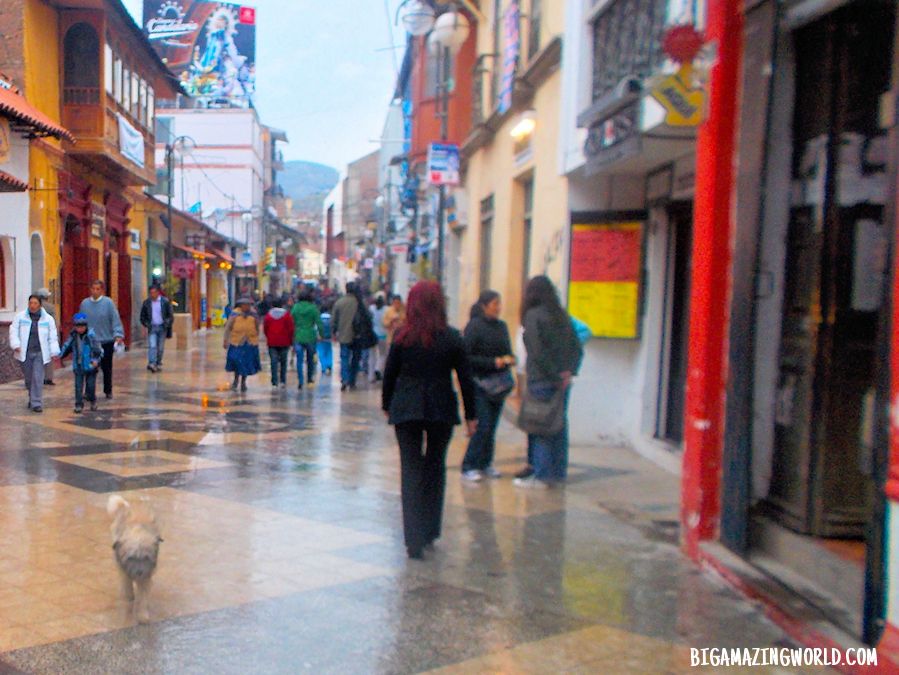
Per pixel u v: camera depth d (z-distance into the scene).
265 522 6.12
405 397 5.39
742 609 4.61
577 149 8.85
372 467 8.16
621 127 7.41
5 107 12.44
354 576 5.03
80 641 4.02
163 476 7.51
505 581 5.01
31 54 15.55
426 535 5.50
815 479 4.93
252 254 51.81
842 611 4.26
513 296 12.83
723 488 5.36
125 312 22.27
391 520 6.27
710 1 5.38
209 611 4.42
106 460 8.15
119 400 12.64
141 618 4.25
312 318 14.95
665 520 6.43
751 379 5.10
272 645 4.04
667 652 4.05
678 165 8.10
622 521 6.39
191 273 33.69
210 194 49.59
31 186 15.13
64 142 16.81
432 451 5.55
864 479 4.91
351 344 14.54
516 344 12.59
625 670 3.85
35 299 11.16
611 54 8.22
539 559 5.44
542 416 7.27
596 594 4.82
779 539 5.09
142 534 4.27
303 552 5.46
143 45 19.91
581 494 7.20
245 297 14.18
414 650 4.02
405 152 28.19
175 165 45.53
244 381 14.14
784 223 5.16
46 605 4.45
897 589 3.59
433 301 5.50
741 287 5.13
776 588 4.62
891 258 3.63
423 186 23.45
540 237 10.60
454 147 15.23
